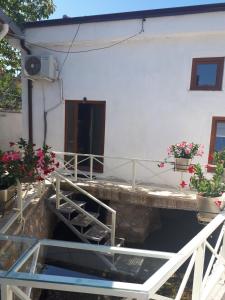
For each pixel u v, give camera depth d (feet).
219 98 19.29
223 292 8.62
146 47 20.61
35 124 24.11
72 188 20.24
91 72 22.20
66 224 18.20
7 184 12.83
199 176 13.44
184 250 6.12
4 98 40.81
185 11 18.84
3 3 31.35
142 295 4.66
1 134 29.12
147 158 21.52
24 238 7.30
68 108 23.24
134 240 20.30
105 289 4.81
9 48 34.24
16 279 5.09
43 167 13.82
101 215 20.86
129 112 21.61
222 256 10.10
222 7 18.01
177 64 20.03
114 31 20.88
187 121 20.25
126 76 21.35
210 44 19.08
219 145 19.70
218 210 11.87
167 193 18.92
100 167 22.99
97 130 23.06
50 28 22.30
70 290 4.93
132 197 19.01
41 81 23.45
